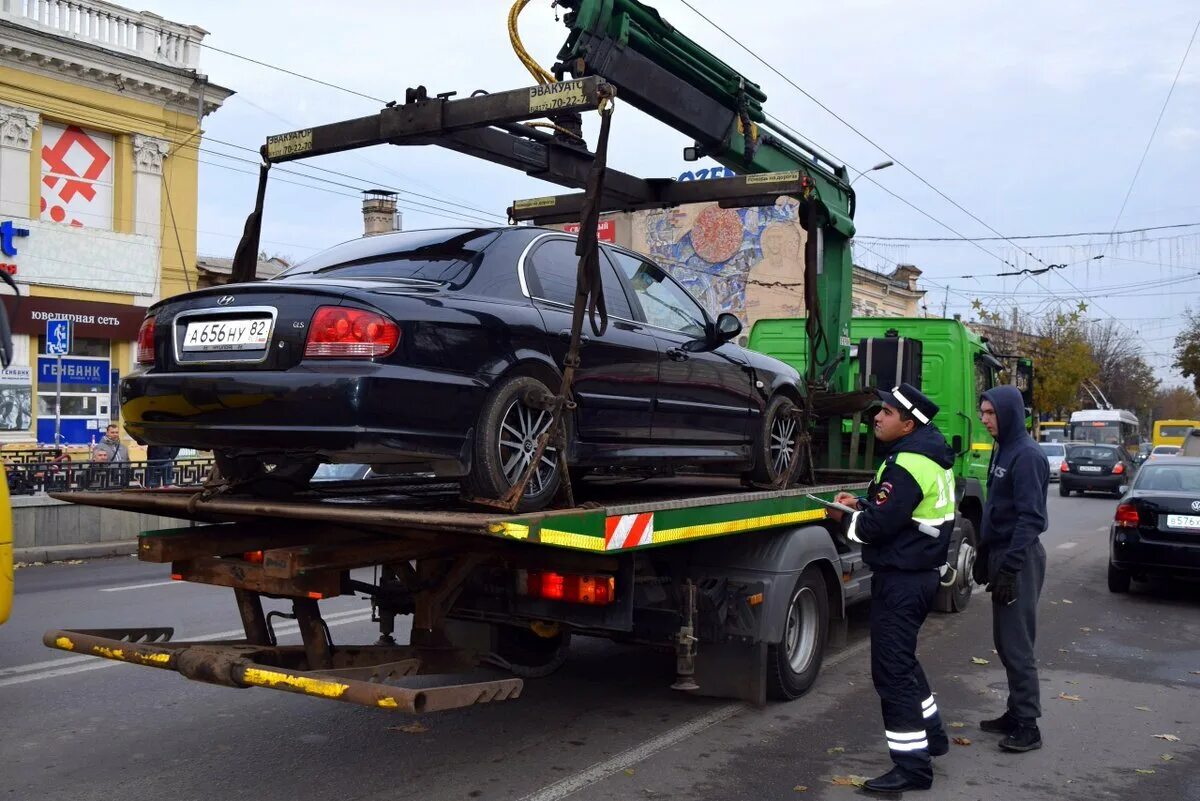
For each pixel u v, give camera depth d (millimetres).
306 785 4574
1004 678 6895
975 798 4605
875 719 5777
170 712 5734
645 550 5523
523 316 4777
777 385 7012
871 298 40500
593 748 5176
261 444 4188
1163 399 112250
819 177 9047
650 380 5613
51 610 8820
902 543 4766
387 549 4473
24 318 19750
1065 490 30484
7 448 18453
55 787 4516
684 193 7504
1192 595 10742
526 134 6250
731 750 5188
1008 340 52000
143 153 21703
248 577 4375
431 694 3650
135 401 4531
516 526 3898
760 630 5730
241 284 4414
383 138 5309
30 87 19719
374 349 4051
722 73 7621
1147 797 4652
